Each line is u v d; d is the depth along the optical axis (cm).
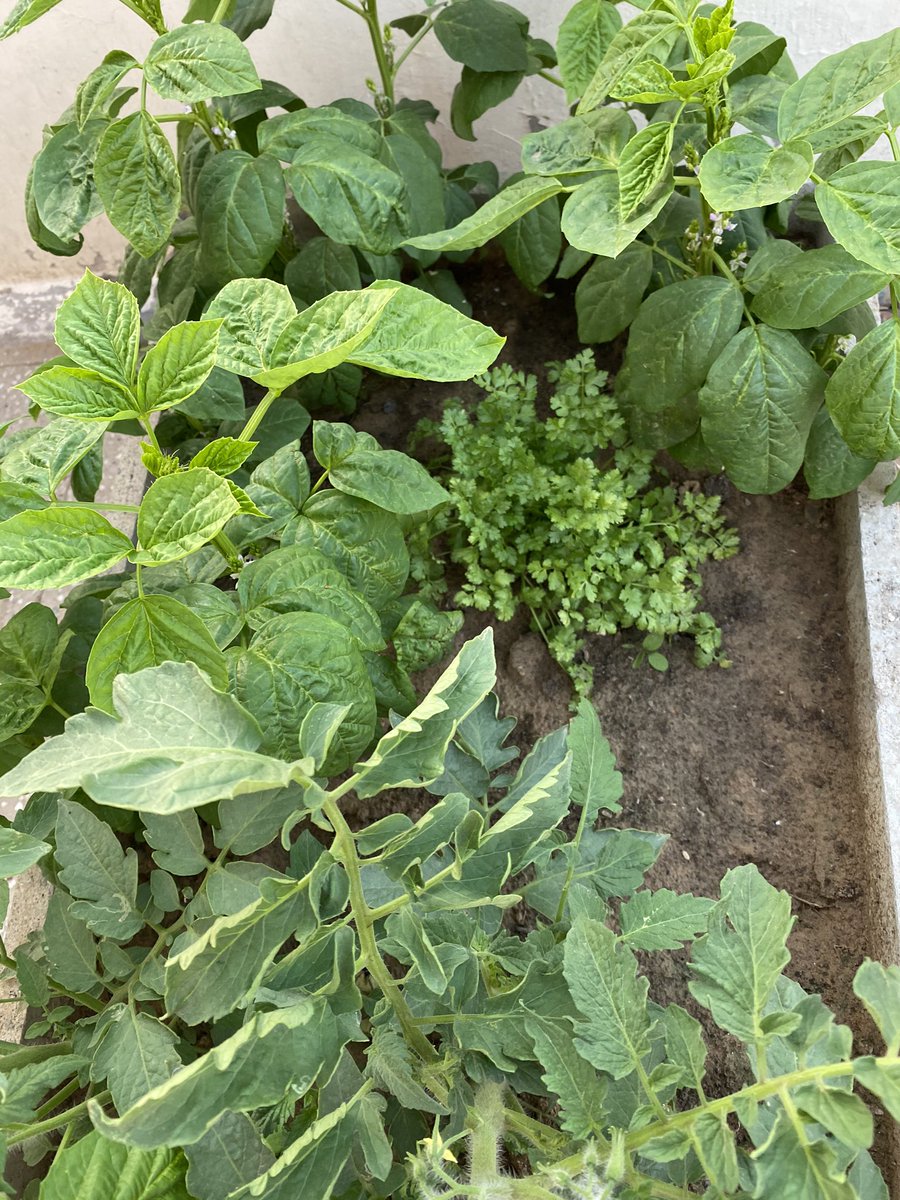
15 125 268
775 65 198
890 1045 77
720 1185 87
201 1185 97
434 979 96
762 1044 89
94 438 138
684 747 200
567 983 112
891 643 189
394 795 200
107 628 122
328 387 236
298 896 96
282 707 137
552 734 143
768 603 213
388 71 228
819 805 191
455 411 217
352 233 181
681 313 183
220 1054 80
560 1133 118
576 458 215
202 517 112
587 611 210
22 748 170
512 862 111
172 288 222
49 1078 117
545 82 248
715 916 97
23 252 309
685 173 228
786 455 185
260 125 188
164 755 77
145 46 250
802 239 252
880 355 169
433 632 181
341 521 161
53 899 136
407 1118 126
